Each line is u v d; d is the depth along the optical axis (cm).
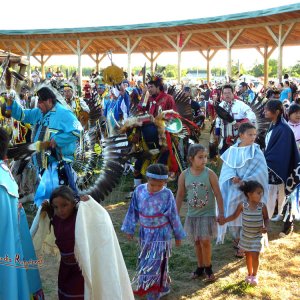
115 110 850
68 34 1953
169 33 1780
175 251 516
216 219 426
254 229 419
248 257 425
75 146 456
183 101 757
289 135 545
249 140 469
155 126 649
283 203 559
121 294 316
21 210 324
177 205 430
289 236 560
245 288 421
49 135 436
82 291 333
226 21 1513
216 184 418
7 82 535
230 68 1642
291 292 417
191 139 758
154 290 381
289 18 1402
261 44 2034
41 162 439
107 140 496
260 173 459
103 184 475
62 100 455
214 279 438
